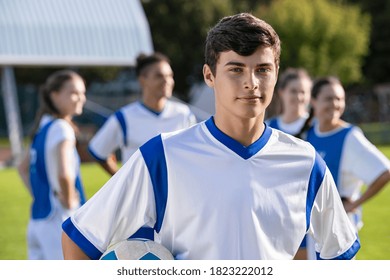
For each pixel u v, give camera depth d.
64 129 6.23
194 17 47.91
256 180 3.30
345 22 48.75
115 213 3.36
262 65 3.13
